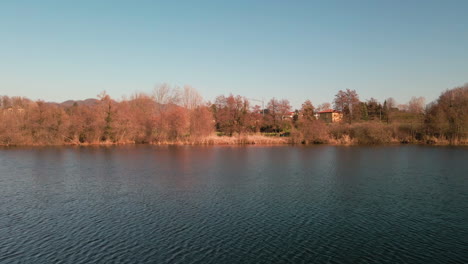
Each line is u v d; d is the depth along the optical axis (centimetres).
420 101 15400
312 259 1434
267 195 2592
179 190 2792
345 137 7738
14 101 10462
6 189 2875
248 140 7919
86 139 7900
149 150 6512
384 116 11019
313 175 3500
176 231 1792
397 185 2948
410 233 1747
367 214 2083
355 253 1496
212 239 1670
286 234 1738
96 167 4178
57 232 1794
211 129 8262
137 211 2177
